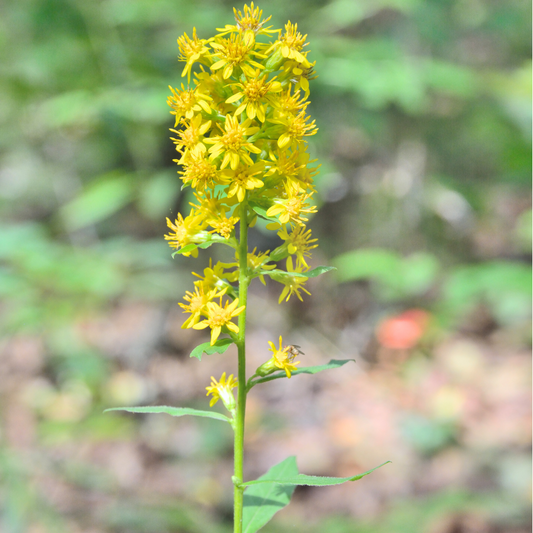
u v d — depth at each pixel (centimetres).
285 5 87
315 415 89
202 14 79
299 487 73
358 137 106
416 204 102
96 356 94
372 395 94
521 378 95
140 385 93
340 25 90
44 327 85
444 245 110
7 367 94
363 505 68
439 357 104
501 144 101
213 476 74
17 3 90
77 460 74
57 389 90
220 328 36
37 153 126
